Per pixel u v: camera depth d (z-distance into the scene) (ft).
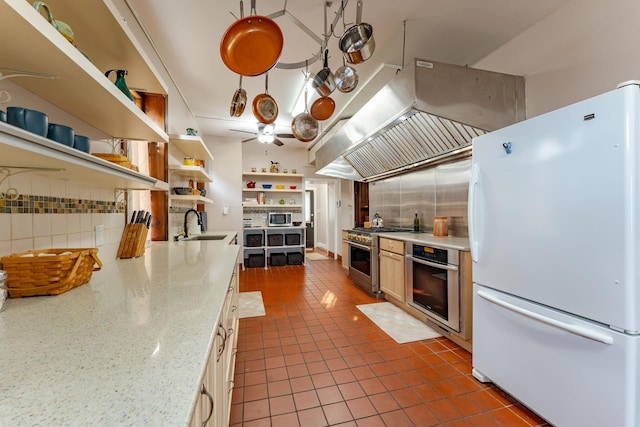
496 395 5.40
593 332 3.71
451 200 10.09
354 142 10.73
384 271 10.93
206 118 14.01
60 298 3.22
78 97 3.77
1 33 2.36
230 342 4.89
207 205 17.65
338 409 5.05
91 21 3.75
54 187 4.08
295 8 6.50
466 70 7.01
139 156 7.84
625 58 5.56
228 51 4.81
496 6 6.64
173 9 6.45
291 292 12.38
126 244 5.87
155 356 1.98
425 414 4.92
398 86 7.29
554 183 4.21
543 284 4.38
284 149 20.51
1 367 1.81
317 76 6.73
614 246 3.52
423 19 7.02
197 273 4.51
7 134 1.98
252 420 4.79
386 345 7.43
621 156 3.45
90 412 1.43
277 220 18.93
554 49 6.79
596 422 3.75
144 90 5.96
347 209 19.56
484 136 5.48
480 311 5.71
